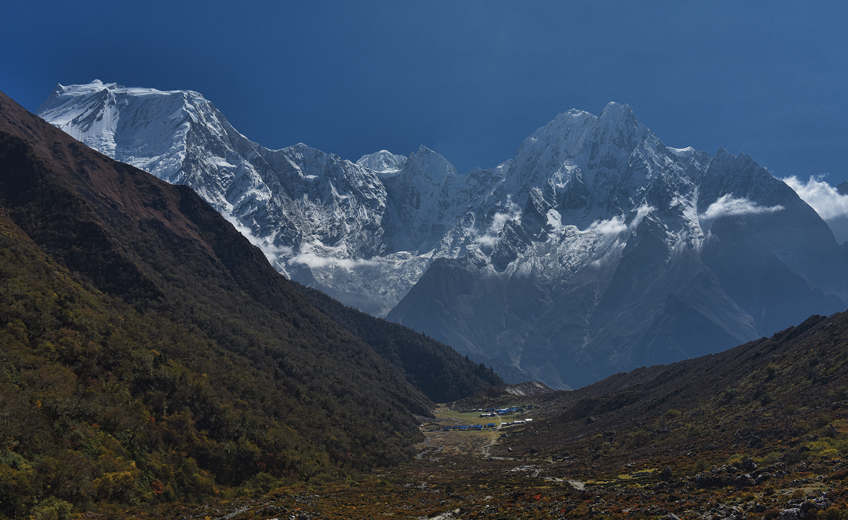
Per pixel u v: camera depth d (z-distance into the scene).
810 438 62.75
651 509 47.06
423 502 73.56
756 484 49.34
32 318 87.50
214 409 100.50
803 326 126.62
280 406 127.31
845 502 35.16
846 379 82.25
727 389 114.12
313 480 98.38
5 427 59.16
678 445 91.06
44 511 53.16
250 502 74.62
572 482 80.31
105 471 65.88
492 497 72.75
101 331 100.75
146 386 93.62
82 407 72.31
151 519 61.12
